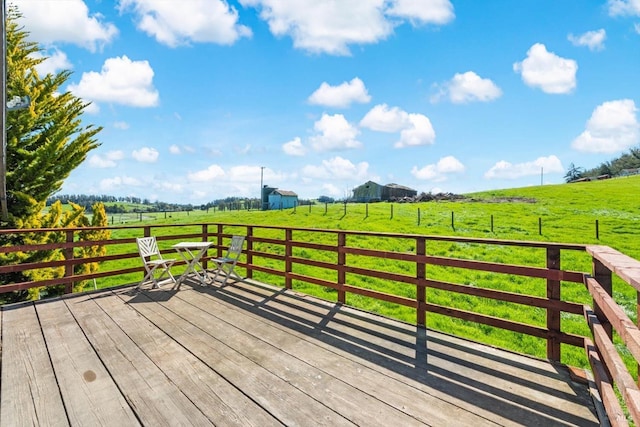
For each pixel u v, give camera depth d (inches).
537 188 1375.5
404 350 112.7
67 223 326.6
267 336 124.7
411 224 738.2
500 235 601.3
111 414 77.3
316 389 88.2
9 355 108.5
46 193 308.5
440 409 79.0
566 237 567.2
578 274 98.0
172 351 111.6
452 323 233.5
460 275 360.8
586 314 90.1
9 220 275.6
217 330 130.6
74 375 95.4
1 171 208.5
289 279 191.3
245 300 171.6
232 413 77.6
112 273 201.9
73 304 165.0
